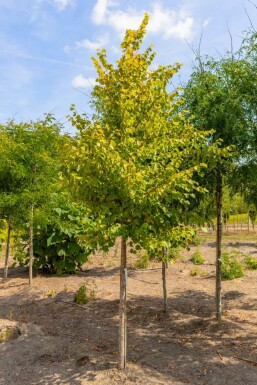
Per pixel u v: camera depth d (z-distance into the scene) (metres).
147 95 4.90
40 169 9.96
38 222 9.80
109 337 6.42
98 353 5.65
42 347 5.89
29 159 9.75
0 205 9.55
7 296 9.09
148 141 4.98
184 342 6.24
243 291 9.68
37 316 7.60
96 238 4.70
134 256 15.12
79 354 5.61
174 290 9.88
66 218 10.92
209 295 9.32
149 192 4.46
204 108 7.12
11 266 13.05
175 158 5.05
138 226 4.72
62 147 4.90
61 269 11.34
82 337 6.40
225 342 6.21
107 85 5.01
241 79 6.97
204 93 7.18
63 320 7.33
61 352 5.71
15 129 10.09
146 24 5.02
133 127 4.85
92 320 7.36
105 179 4.54
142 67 5.09
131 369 5.03
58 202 10.29
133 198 4.46
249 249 18.69
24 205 9.70
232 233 28.45
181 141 5.01
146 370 5.05
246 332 6.63
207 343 6.18
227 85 7.15
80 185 4.65
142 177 4.38
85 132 4.83
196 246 19.55
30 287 9.65
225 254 12.22
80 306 8.23
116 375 4.87
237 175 7.12
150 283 10.67
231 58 7.27
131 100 4.72
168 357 5.58
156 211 4.87
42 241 11.12
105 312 7.86
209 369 5.18
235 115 6.75
